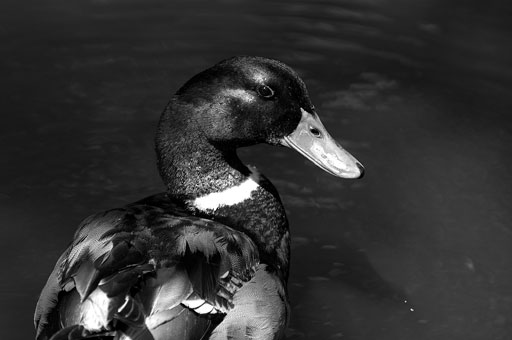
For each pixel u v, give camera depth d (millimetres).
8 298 4949
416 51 7141
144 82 6738
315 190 5895
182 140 4637
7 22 7219
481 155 6191
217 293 4105
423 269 5305
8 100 6480
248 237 4469
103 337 3830
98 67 6852
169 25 7328
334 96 6672
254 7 7605
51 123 6309
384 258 5383
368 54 7117
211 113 4578
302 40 7246
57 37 7105
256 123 4617
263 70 4570
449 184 5945
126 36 7176
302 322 4922
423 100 6668
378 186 5930
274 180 5969
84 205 5668
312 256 5398
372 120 6469
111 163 6012
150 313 3871
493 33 7301
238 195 4770
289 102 4625
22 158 5992
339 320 4945
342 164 4633
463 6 7633
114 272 3924
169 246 4109
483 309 5020
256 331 4238
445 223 5645
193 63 6945
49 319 4098
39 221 5520
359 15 7535
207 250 4164
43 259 5238
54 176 5875
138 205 4469
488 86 6809
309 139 4672
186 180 4703
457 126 6441
